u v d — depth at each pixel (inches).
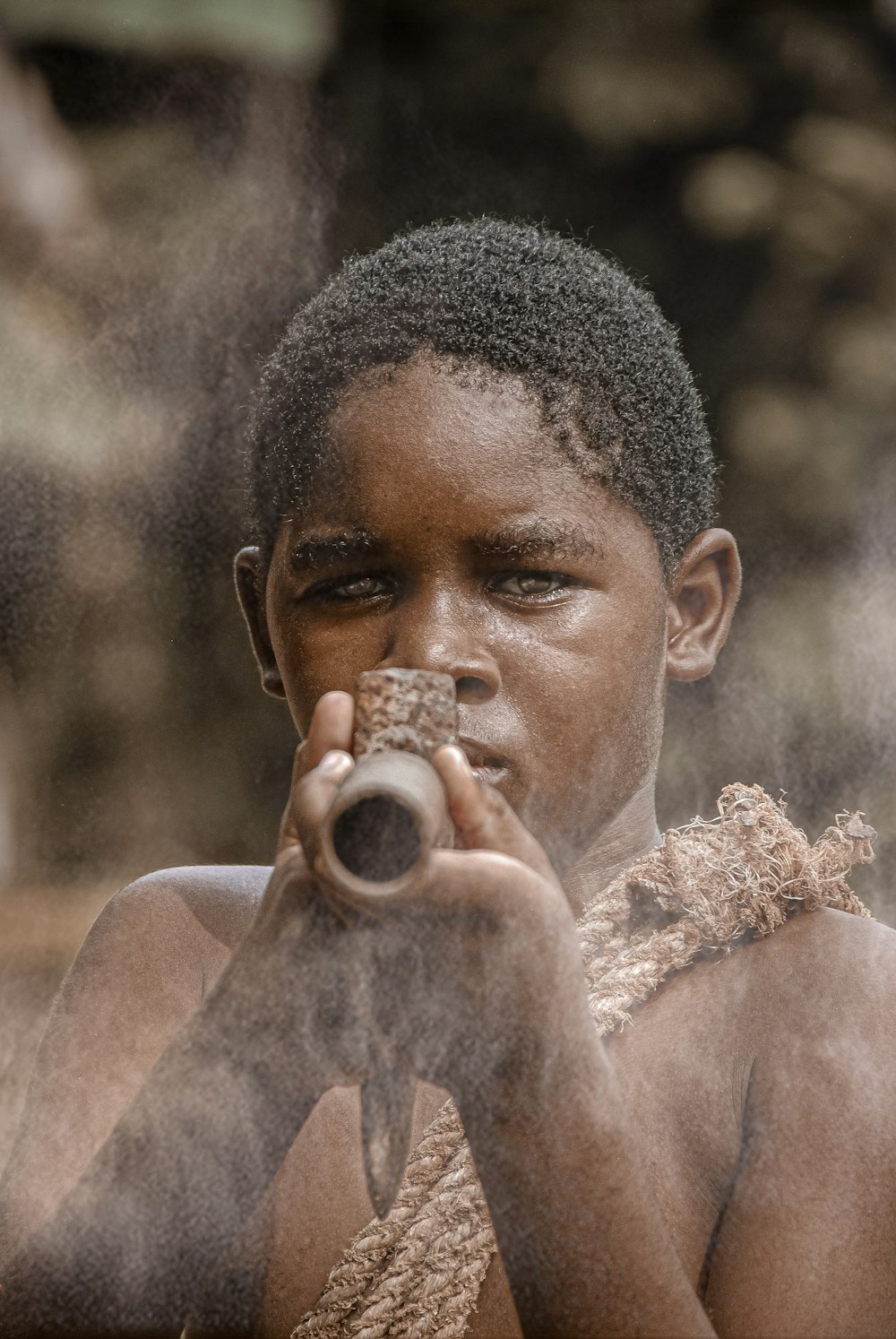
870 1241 114.6
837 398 543.5
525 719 129.0
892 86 587.8
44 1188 132.6
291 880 105.0
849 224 561.6
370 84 484.7
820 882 131.1
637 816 140.4
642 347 145.0
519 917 99.2
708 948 130.2
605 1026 126.6
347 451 133.2
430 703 105.0
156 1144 112.0
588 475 134.0
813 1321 113.1
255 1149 112.9
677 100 560.7
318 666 134.4
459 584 130.7
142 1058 140.3
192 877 153.3
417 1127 134.6
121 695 412.5
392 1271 123.6
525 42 543.8
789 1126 119.2
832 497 517.3
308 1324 124.2
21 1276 118.3
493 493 130.0
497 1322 122.6
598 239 560.1
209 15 445.4
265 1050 107.9
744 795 135.9
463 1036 104.0
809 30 572.4
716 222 557.0
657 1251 104.7
